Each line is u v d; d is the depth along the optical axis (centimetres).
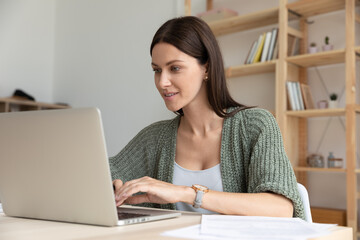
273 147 115
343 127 295
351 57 264
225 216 89
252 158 117
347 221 257
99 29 443
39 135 89
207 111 135
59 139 86
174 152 140
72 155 85
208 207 95
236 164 129
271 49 307
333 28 305
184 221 87
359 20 281
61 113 84
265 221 82
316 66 311
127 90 412
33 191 94
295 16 313
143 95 398
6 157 97
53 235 72
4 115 95
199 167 136
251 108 136
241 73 338
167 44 120
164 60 121
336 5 290
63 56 477
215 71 128
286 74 295
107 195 81
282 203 98
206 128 136
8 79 444
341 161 283
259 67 313
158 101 386
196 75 123
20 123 92
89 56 450
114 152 418
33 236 71
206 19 343
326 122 303
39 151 90
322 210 281
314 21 314
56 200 89
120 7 426
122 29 422
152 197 104
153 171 148
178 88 121
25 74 459
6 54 443
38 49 473
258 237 66
